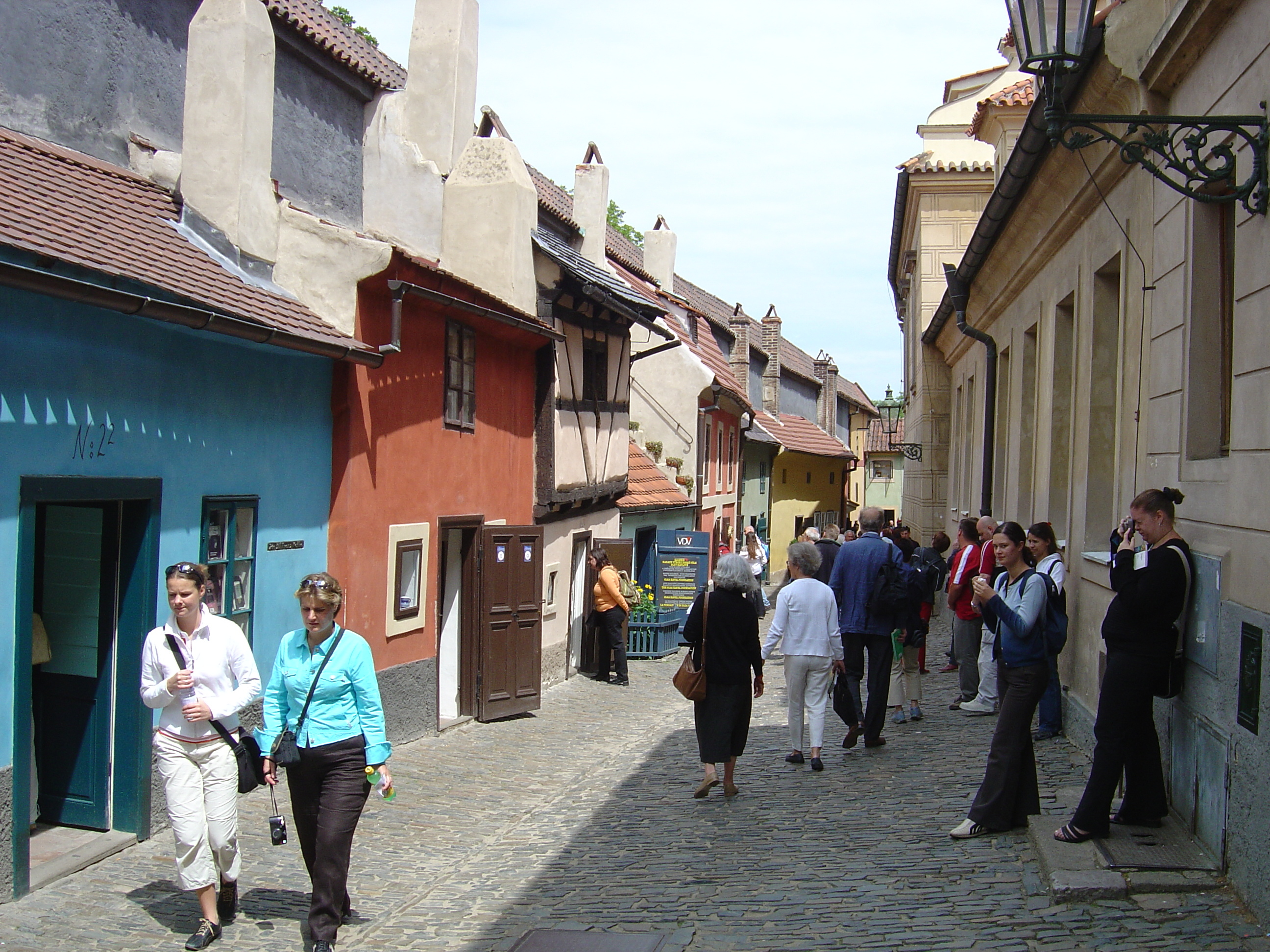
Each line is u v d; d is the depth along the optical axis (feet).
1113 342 31.17
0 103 28.32
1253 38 18.66
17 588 21.18
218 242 30.35
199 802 19.35
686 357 89.61
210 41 30.76
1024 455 44.06
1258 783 17.16
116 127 32.35
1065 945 16.94
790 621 31.81
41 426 21.79
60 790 25.02
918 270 84.38
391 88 50.31
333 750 19.10
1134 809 21.17
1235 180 19.30
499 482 46.73
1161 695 20.30
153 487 25.11
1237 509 18.56
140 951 18.85
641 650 67.41
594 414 58.75
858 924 18.97
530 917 20.90
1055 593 23.40
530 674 46.29
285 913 20.95
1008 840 23.02
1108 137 19.57
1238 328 19.07
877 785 29.17
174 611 19.51
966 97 83.15
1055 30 19.39
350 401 33.27
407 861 25.43
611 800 30.48
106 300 22.07
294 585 31.37
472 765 35.86
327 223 33.24
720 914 20.25
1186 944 16.47
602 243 71.20
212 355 27.35
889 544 33.63
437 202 49.14
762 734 37.96
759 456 129.49
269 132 32.32
